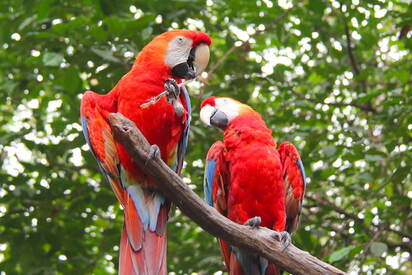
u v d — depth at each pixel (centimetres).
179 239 1102
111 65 950
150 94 625
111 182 627
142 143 536
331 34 1070
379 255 869
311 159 975
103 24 934
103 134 626
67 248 1016
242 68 1090
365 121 1080
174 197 547
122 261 580
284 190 720
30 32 989
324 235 1088
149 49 661
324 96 1010
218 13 1069
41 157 1156
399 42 1156
